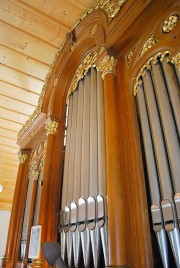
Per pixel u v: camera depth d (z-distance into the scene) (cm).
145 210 142
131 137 171
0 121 466
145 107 173
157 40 184
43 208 236
